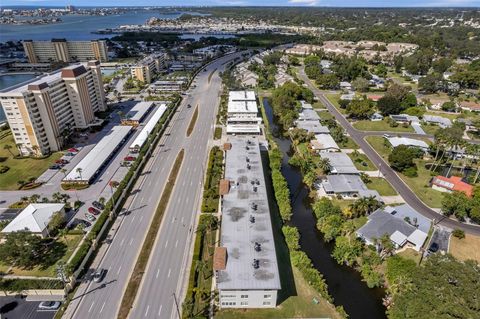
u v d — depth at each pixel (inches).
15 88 6333.7
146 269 3914.9
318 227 4603.8
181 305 3467.0
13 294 3565.5
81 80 7445.9
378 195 5265.8
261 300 3398.1
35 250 4069.9
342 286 3759.8
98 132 7701.8
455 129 6038.4
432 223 4665.4
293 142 7504.9
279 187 5211.6
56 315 3314.5
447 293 2837.1
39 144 6451.8
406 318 2942.9
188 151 6889.8
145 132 7509.8
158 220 4746.6
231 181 5039.4
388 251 4045.3
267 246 3789.4
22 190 5423.2
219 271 3437.5
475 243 4313.5
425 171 6131.9
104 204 5032.0
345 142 7332.7
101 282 3722.9
